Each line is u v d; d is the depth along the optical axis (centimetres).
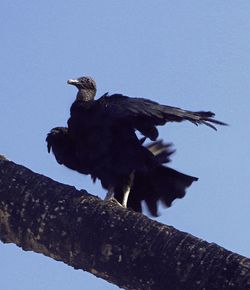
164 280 693
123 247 718
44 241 763
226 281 663
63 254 756
